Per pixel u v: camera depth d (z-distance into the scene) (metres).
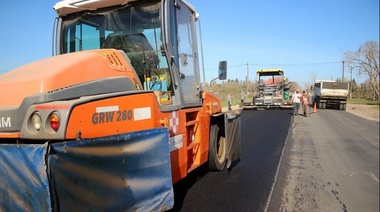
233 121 6.54
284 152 8.68
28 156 2.49
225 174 6.25
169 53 4.20
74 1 4.47
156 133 3.47
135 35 4.46
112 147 2.95
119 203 3.00
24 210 2.57
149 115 3.56
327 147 10.03
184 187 5.45
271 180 5.94
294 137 11.52
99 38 4.65
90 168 2.72
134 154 3.18
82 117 2.78
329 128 15.05
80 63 3.30
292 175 6.50
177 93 4.36
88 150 2.71
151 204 3.38
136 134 3.21
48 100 2.83
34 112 2.75
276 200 4.97
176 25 4.54
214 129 6.04
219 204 4.69
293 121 17.17
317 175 6.67
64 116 2.65
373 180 6.66
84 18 4.74
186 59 4.86
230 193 5.17
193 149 5.07
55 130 2.65
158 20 4.35
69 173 2.55
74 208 2.57
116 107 3.14
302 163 7.62
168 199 3.61
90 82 3.22
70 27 4.82
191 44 5.11
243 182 5.77
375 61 54.56
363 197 5.55
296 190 5.57
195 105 5.02
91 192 2.72
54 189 2.43
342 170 7.31
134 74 3.92
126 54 4.38
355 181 6.49
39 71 3.17
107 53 3.73
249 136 11.38
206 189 5.36
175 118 4.20
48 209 2.40
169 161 3.64
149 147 3.37
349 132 14.00
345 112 27.84
